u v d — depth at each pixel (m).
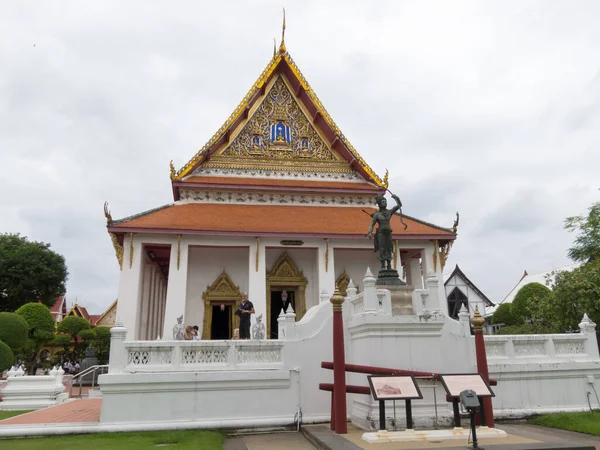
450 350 12.09
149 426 10.66
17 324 25.08
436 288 11.16
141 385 10.91
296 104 27.14
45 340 32.06
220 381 11.20
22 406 15.16
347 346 11.84
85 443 9.25
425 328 10.70
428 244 23.31
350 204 25.98
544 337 12.90
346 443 8.25
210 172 25.06
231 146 25.80
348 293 12.53
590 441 9.23
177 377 11.04
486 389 8.69
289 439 10.22
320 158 26.64
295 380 11.61
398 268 23.00
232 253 23.72
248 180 25.09
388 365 10.38
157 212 22.80
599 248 31.00
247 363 11.76
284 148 26.36
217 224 21.92
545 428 10.88
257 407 11.29
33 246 49.66
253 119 26.44
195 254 23.38
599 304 16.36
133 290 20.36
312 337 12.08
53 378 15.98
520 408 12.02
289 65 26.86
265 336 19.09
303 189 24.95
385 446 7.91
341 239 22.45
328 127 26.42
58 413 13.02
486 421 9.48
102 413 10.67
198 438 9.59
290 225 22.69
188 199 24.30
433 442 8.28
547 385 12.34
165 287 30.61
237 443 9.86
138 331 20.23
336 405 9.56
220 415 11.09
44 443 9.34
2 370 19.70
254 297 21.16
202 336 22.45
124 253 20.75
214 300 23.00
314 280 23.53
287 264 23.72
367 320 10.52
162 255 24.81
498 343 12.66
